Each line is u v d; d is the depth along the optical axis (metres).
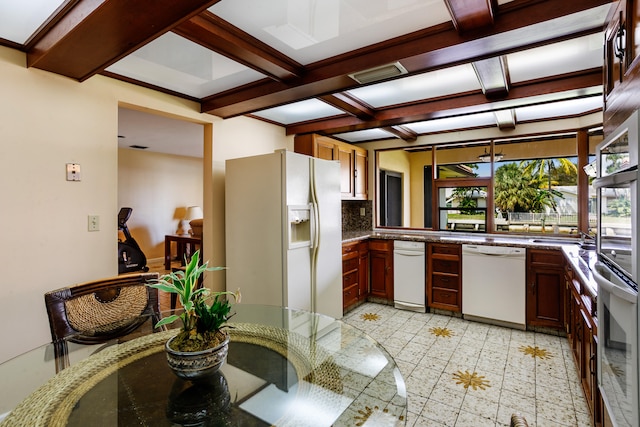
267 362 1.37
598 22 1.58
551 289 3.05
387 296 4.03
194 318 1.20
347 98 2.90
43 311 2.05
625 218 1.11
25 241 1.98
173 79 2.52
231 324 1.85
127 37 1.66
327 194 3.23
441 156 4.30
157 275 2.02
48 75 2.07
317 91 2.48
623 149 1.12
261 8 1.61
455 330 3.21
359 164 4.58
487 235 3.91
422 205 4.49
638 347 0.95
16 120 1.95
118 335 1.65
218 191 3.20
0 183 1.89
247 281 2.95
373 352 1.55
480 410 1.94
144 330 1.71
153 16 1.48
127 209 5.29
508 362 2.53
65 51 1.80
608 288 1.17
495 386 2.20
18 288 1.95
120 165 6.21
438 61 1.98
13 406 1.02
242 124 3.46
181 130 4.64
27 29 1.77
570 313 2.53
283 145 3.96
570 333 2.53
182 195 7.26
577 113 3.32
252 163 2.90
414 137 4.34
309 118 3.71
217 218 3.19
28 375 1.24
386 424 1.04
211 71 2.38
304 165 2.94
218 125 3.20
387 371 1.38
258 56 1.99
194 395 1.09
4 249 1.91
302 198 2.91
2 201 1.90
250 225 2.92
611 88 1.55
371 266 4.18
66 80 2.16
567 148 3.52
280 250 2.75
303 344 1.57
